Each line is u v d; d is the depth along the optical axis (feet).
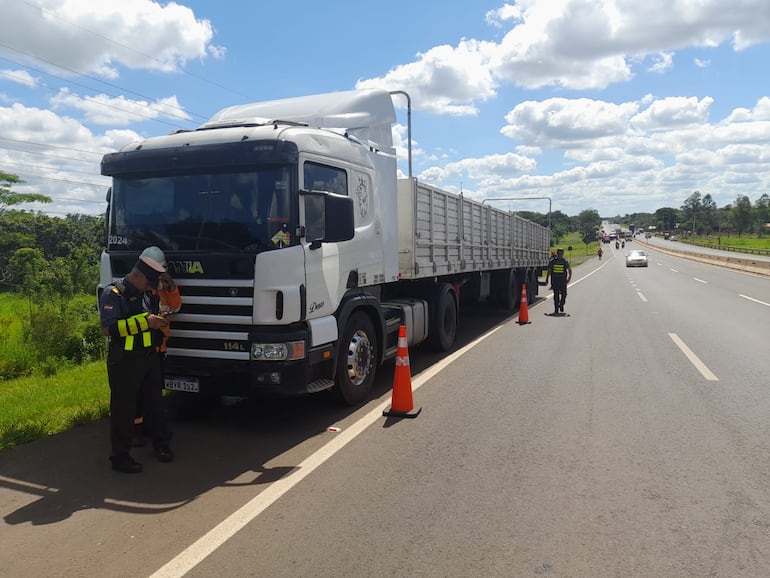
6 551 11.38
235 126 19.95
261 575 10.39
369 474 15.10
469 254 38.68
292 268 17.61
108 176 19.31
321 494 13.87
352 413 20.88
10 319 46.06
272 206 17.49
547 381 25.40
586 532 11.88
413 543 11.48
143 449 17.34
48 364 30.55
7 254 119.14
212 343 17.76
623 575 10.28
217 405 22.04
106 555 11.18
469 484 14.38
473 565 10.66
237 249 17.53
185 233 18.11
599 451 16.63
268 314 17.24
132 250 18.72
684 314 50.21
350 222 18.81
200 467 15.80
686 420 19.51
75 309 45.06
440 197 31.99
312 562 10.82
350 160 21.34
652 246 359.66
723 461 15.78
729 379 25.34
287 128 18.42
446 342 33.32
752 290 77.10
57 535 12.01
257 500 13.56
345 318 20.59
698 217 626.64
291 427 19.29
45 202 140.56
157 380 16.20
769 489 13.93
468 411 20.86
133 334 15.21
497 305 53.67
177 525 12.39
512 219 53.57
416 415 20.21
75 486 14.56
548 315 51.44
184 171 18.30
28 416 20.31
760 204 577.43
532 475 14.93
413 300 29.66
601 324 44.34
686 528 12.01
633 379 25.57
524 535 11.77
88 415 20.21
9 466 15.93
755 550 11.11
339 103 24.13
